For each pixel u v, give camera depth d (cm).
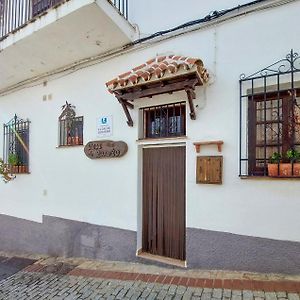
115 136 510
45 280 472
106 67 529
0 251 719
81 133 565
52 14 464
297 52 352
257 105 384
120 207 503
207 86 412
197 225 416
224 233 394
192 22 424
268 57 370
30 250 657
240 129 383
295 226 345
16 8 634
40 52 552
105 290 395
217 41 408
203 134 414
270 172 357
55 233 604
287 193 350
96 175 537
